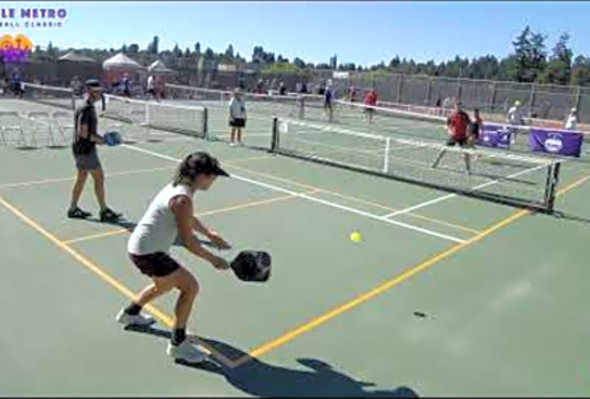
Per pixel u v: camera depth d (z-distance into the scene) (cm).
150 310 488
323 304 521
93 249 629
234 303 513
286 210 838
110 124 1677
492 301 547
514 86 2875
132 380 385
